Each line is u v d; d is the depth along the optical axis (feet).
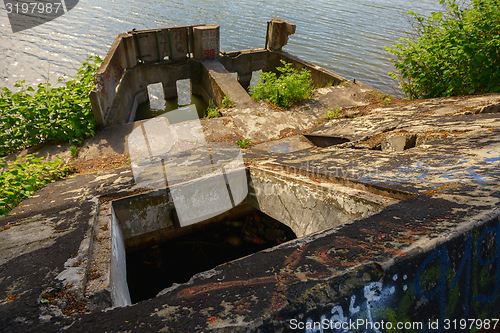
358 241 4.60
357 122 20.22
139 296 12.61
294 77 27.22
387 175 8.21
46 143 20.56
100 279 5.49
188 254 14.71
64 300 4.89
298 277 3.94
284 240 15.74
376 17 73.72
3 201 13.23
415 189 6.66
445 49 20.06
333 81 32.53
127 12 70.74
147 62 34.14
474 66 18.61
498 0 19.06
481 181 6.38
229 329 3.34
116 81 27.25
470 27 19.24
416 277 4.10
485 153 8.44
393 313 3.92
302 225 9.37
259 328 3.35
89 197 9.73
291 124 23.68
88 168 18.10
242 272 4.26
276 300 3.61
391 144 14.30
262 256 4.61
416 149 10.87
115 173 13.01
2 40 53.98
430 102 19.24
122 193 9.64
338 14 75.20
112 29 61.52
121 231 9.55
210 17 69.77
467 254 4.50
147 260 14.25
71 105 21.48
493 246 4.76
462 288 4.49
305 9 79.46
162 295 4.09
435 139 11.39
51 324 4.25
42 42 54.70
